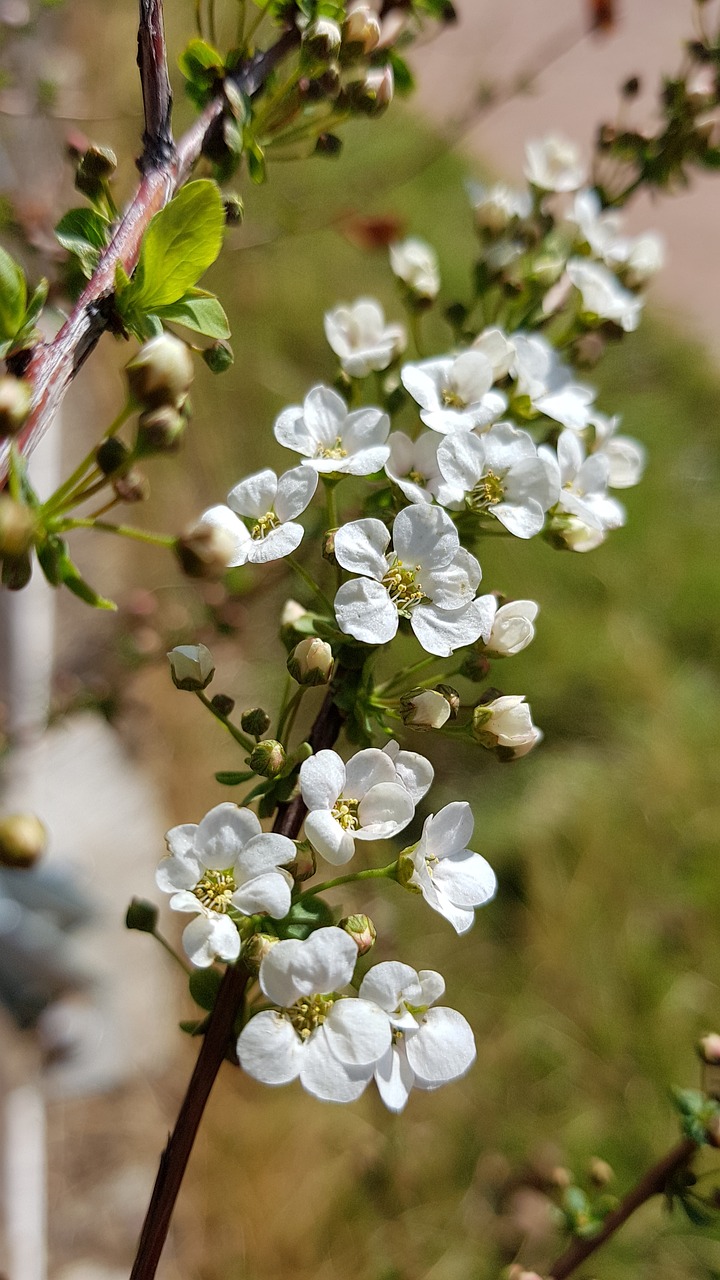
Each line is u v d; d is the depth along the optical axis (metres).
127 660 0.24
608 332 0.15
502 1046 0.31
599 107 0.61
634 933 0.33
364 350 0.14
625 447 0.14
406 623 0.12
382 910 0.31
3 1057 0.25
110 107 0.37
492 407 0.13
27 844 0.10
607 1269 0.26
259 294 0.42
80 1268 0.24
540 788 0.35
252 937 0.12
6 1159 0.24
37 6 0.26
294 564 0.13
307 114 0.14
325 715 0.13
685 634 0.41
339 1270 0.27
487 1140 0.29
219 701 0.13
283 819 0.12
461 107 0.45
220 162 0.13
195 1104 0.12
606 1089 0.30
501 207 0.15
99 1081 0.26
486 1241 0.28
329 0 0.13
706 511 0.45
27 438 0.11
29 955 0.25
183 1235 0.26
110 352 0.38
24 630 0.26
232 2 0.31
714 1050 0.15
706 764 0.37
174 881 0.12
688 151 0.16
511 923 0.33
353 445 0.13
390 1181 0.28
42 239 0.19
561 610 0.40
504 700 0.13
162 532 0.36
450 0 0.15
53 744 0.30
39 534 0.11
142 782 0.32
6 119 0.28
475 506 0.13
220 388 0.40
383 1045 0.11
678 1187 0.15
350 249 0.45
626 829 0.35
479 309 0.23
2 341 0.11
